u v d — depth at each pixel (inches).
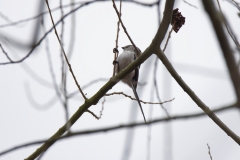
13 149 193.5
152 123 191.3
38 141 196.5
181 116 183.0
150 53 276.7
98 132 198.7
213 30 114.9
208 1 114.6
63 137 198.5
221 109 157.9
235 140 269.1
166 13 225.6
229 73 114.7
